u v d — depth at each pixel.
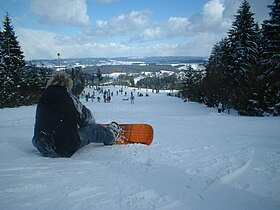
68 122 4.86
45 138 4.83
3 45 44.75
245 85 35.88
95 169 4.15
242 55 35.62
